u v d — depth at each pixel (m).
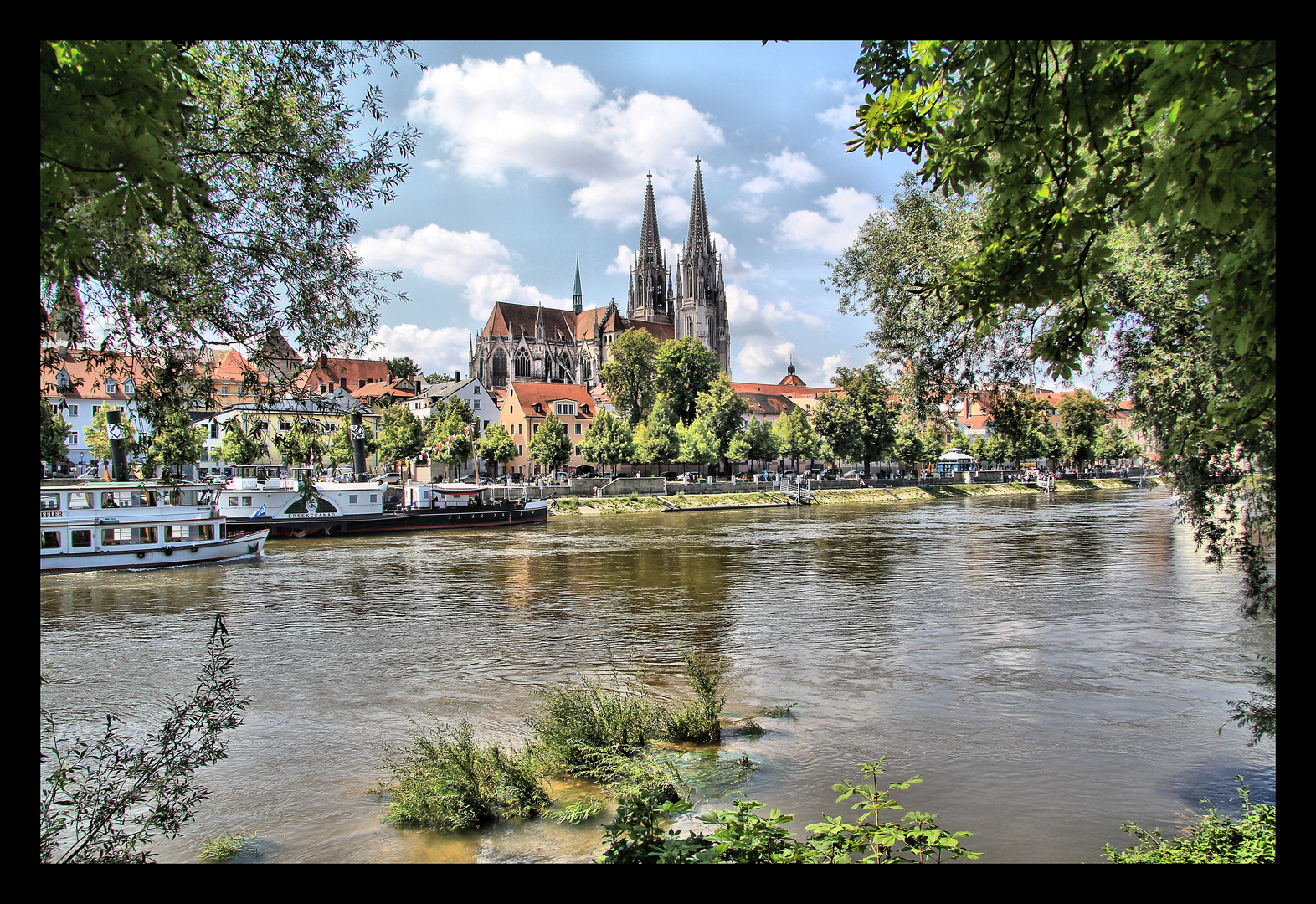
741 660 21.69
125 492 43.44
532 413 121.31
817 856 8.23
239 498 60.16
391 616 29.23
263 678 20.78
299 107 9.93
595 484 92.50
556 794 12.85
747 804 9.02
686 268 185.62
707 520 78.38
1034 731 15.44
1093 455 142.62
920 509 90.62
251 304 10.17
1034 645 22.34
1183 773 13.20
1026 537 53.56
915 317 15.31
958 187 7.57
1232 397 11.55
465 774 12.18
